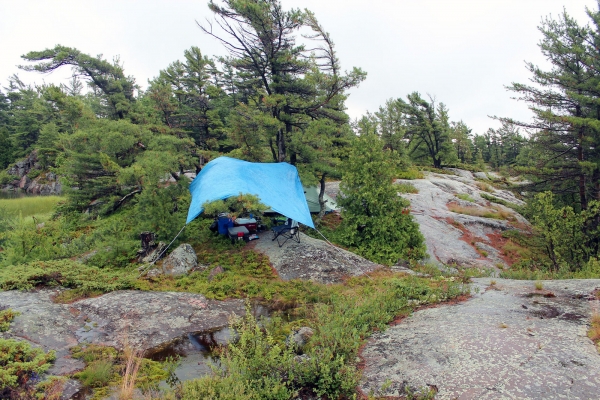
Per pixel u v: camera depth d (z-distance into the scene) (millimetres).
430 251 17078
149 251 13055
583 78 20578
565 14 20766
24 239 13320
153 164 14062
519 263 17094
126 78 29734
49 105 47219
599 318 6234
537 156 23969
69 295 9359
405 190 25688
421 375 5035
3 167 54000
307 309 9219
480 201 27891
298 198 15070
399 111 43594
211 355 7141
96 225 18125
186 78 29641
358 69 14852
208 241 14625
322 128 16781
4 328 7152
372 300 8133
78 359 6641
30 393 5234
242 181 13648
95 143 17641
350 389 4883
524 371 4812
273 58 16922
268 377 5051
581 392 4301
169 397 4895
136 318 8383
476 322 6578
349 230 15242
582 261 14922
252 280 11219
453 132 61875
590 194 22125
